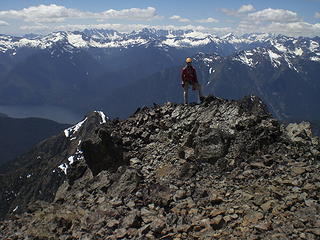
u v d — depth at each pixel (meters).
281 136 24.94
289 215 16.19
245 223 16.02
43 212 21.09
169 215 17.69
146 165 26.19
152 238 16.14
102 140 27.66
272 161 22.09
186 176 22.81
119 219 18.00
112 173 24.97
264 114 27.86
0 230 19.67
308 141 24.31
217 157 23.95
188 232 16.27
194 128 27.22
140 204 19.48
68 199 23.02
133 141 29.64
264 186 19.50
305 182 19.14
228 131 25.64
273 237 14.62
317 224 15.15
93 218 18.42
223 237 15.28
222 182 21.08
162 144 28.31
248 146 23.95
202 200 19.09
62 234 17.83
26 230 18.78
